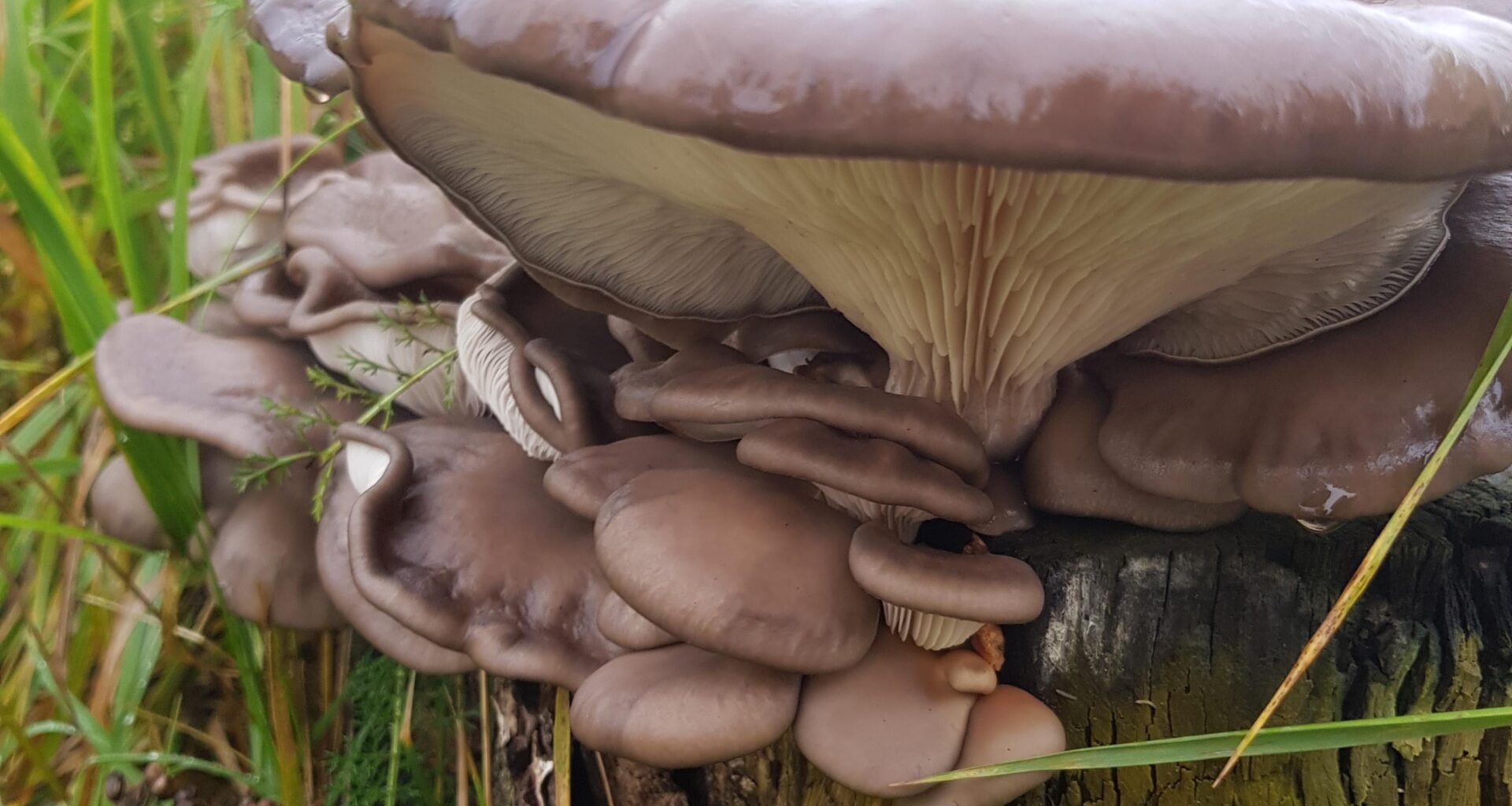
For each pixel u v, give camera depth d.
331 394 0.36
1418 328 0.26
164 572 0.38
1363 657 0.28
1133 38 0.19
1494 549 0.28
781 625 0.25
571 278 0.30
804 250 0.26
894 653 0.27
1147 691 0.28
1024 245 0.23
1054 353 0.27
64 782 0.40
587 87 0.20
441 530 0.30
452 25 0.20
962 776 0.25
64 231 0.34
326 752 0.39
